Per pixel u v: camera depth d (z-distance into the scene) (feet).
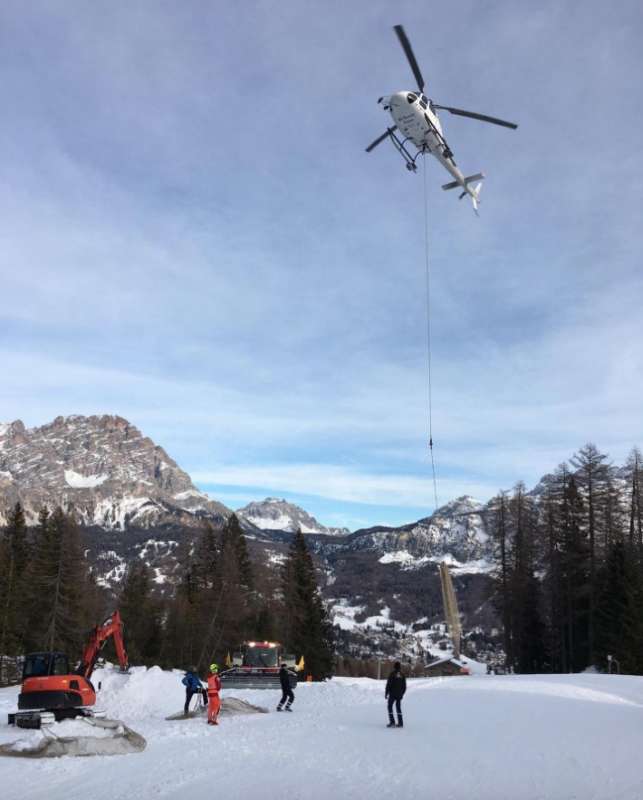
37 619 192.13
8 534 229.04
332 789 42.91
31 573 196.13
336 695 101.76
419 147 99.71
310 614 211.82
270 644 123.75
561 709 80.18
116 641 99.60
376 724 71.20
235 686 115.55
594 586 178.29
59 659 76.79
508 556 206.49
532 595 201.05
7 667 189.06
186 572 256.32
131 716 88.07
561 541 190.70
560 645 194.39
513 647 202.59
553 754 52.42
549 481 203.72
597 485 188.03
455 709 82.12
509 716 74.54
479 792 41.60
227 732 68.33
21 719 70.69
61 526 203.00
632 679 116.88
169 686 106.63
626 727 65.77
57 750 56.08
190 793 42.65
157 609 253.44
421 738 61.05
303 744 59.41
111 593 294.87
